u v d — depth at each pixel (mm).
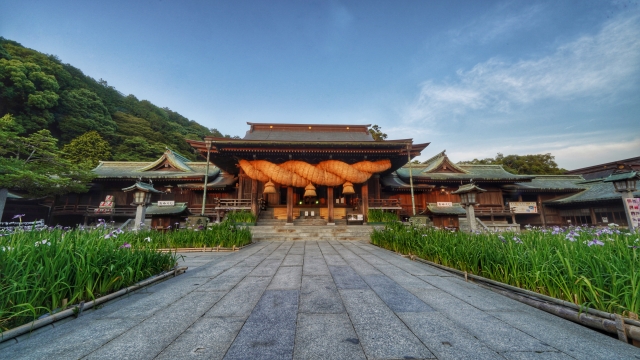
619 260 2736
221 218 17250
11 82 30672
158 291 3617
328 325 2354
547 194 24516
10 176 13992
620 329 2057
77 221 20844
